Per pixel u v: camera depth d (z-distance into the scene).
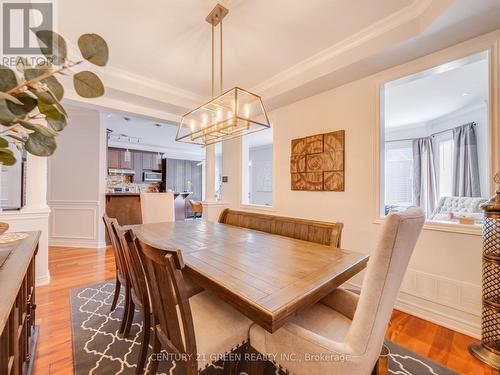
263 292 0.97
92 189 4.36
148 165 8.28
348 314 1.26
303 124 3.16
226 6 1.82
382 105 2.45
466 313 1.85
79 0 1.74
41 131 0.62
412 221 0.86
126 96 3.02
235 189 4.35
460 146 4.43
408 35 1.89
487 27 1.74
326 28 2.09
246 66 2.72
